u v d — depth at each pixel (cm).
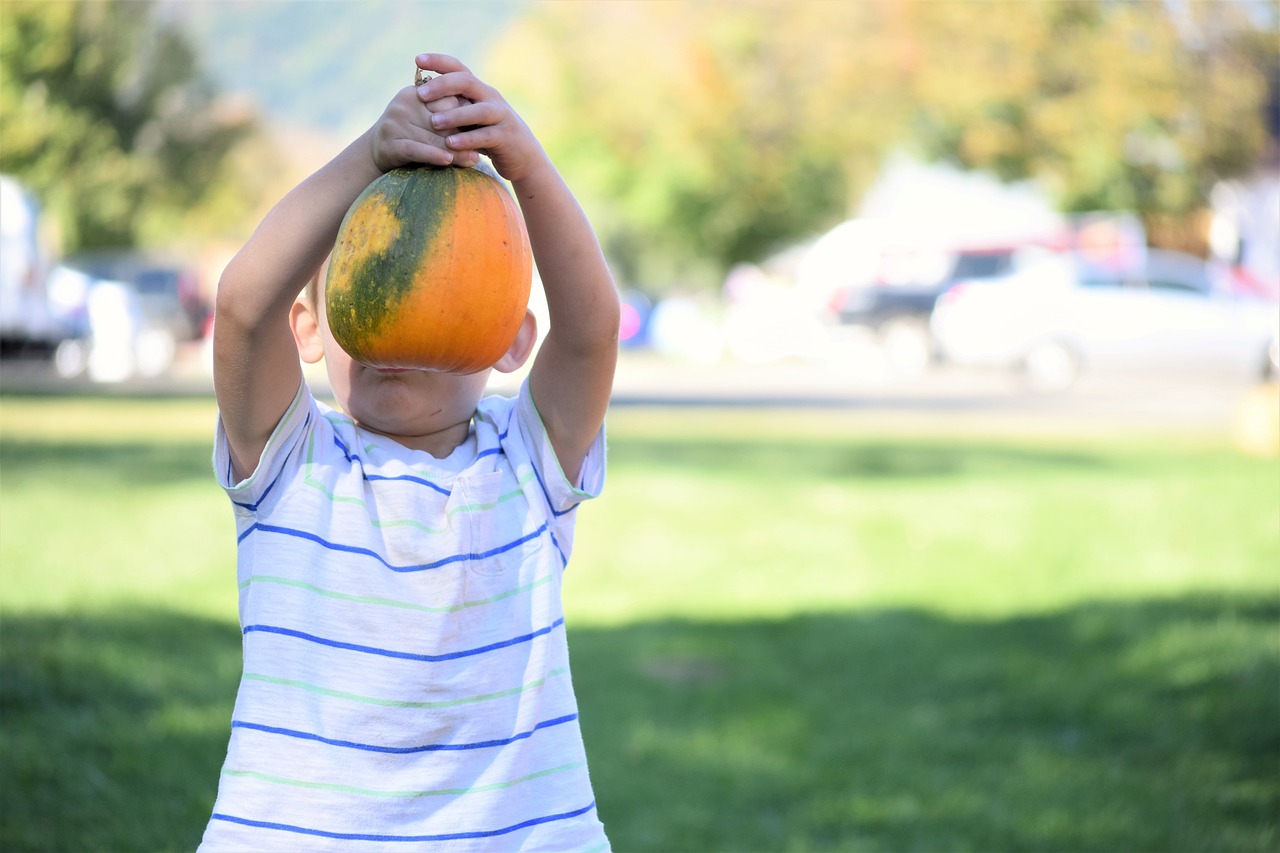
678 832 485
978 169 4112
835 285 3111
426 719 240
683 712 621
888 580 887
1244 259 3816
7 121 4169
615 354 259
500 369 272
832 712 628
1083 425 1811
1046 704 635
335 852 232
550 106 4516
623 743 577
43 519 923
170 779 478
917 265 2772
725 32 4334
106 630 645
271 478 247
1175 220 3862
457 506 250
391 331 222
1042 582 877
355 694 238
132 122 4506
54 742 496
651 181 4425
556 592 257
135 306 2627
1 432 1442
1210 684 650
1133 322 2359
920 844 478
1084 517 1092
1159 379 2503
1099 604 806
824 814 505
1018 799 521
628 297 4025
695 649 726
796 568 920
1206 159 3756
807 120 4350
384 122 230
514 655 248
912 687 669
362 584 242
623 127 4412
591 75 4453
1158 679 664
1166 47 3778
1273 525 1051
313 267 237
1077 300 2377
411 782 238
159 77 4516
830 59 4256
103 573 773
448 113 224
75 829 434
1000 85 3862
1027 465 1395
